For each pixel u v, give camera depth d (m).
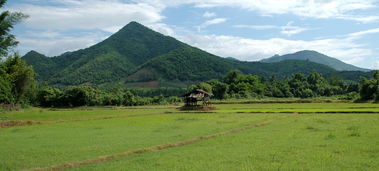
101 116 56.38
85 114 62.41
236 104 89.50
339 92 158.75
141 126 36.62
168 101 118.88
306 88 157.38
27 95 96.62
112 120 47.94
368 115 41.47
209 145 21.42
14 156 18.48
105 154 18.77
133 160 17.08
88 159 17.38
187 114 57.28
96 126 38.47
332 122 33.94
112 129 34.09
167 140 23.78
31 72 89.00
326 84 168.25
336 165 14.68
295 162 15.45
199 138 24.77
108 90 128.88
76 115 59.69
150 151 19.97
